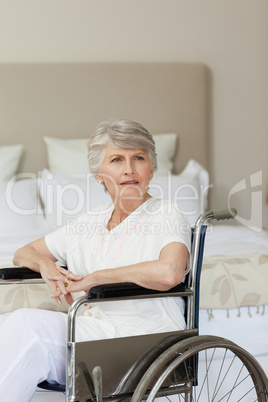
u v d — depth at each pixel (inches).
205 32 190.2
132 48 185.5
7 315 81.0
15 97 176.4
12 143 176.7
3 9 177.0
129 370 74.0
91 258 83.1
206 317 98.5
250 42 193.6
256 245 139.7
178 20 188.1
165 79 184.4
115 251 80.7
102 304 80.4
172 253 75.1
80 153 171.0
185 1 188.2
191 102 186.1
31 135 177.5
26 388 72.7
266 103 196.4
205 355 92.7
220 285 99.0
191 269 78.2
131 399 71.0
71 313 69.5
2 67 175.6
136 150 81.8
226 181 195.3
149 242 78.9
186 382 77.3
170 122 184.9
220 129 193.8
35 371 73.2
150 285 73.7
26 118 177.2
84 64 180.2
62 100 179.0
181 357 74.0
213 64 191.6
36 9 179.0
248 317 99.7
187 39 189.0
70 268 86.5
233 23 192.1
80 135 180.2
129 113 182.7
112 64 181.8
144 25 185.9
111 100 181.8
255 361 81.6
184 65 185.6
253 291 99.4
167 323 79.1
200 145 186.9
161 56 187.3
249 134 195.9
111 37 184.1
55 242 89.9
